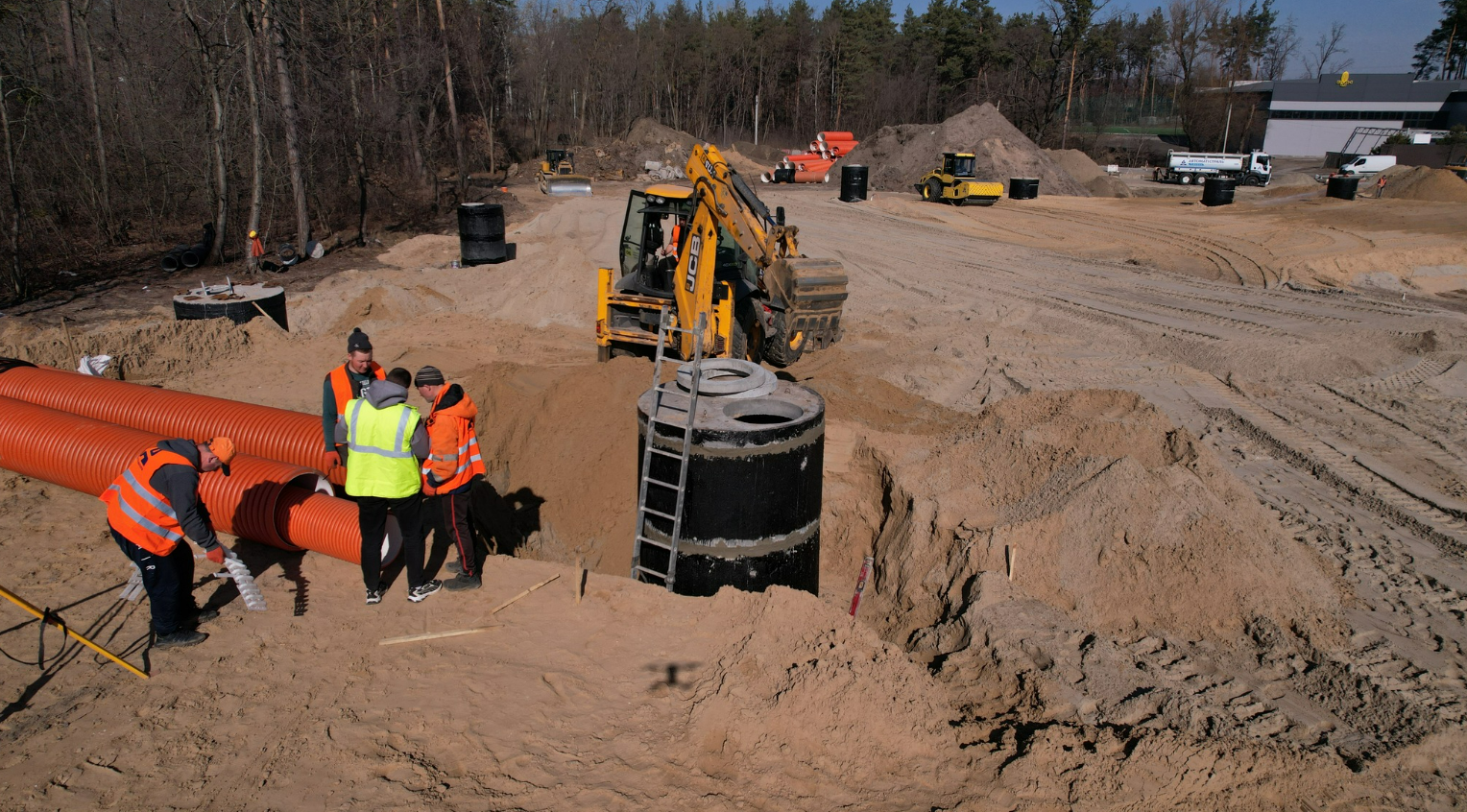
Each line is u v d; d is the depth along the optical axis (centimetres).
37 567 610
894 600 645
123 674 482
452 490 545
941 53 7981
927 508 674
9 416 756
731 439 535
